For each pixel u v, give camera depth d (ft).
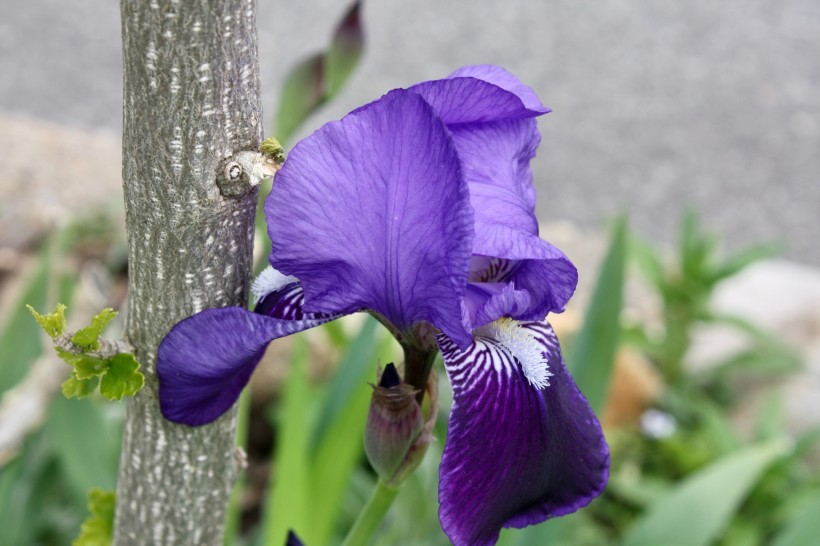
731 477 2.64
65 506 3.09
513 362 1.75
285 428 2.27
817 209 7.02
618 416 4.11
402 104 1.61
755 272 5.59
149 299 1.71
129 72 1.63
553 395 1.76
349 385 2.38
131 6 1.60
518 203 1.72
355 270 1.67
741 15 9.39
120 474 1.83
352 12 2.26
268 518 2.50
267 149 1.67
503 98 1.71
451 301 1.64
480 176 1.73
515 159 1.76
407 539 2.95
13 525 2.56
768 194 7.12
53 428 2.51
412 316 1.70
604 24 9.09
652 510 2.65
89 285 3.68
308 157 1.63
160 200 1.66
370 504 1.86
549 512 1.73
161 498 1.80
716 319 4.33
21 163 6.14
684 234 4.41
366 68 7.97
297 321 1.67
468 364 1.73
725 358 4.75
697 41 8.94
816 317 5.24
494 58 8.38
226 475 1.83
